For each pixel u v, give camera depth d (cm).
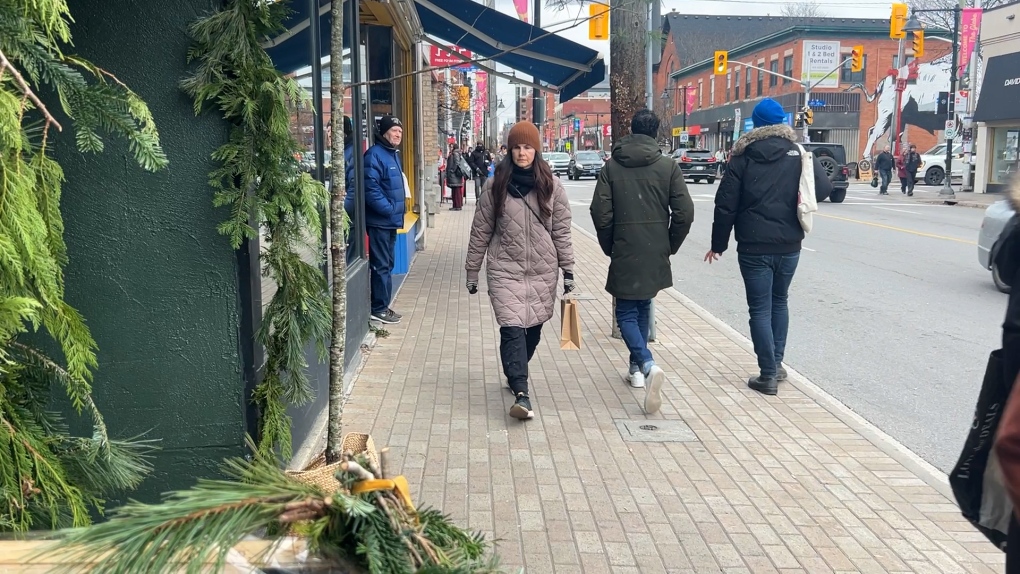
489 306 903
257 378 364
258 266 365
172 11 331
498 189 521
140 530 153
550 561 351
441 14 901
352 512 164
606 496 418
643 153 561
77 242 342
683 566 348
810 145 2677
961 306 964
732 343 765
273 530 173
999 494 235
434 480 433
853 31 4819
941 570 348
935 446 518
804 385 623
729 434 514
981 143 2903
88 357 254
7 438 232
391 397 572
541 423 527
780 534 379
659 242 566
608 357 704
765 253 584
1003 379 226
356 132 696
